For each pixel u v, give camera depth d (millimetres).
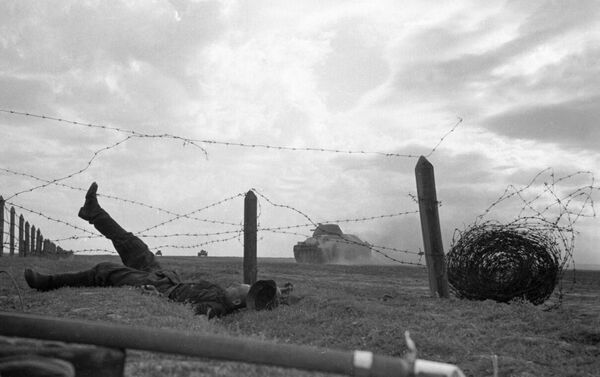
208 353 2938
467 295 13742
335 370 2770
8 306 9391
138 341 3012
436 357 7914
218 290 11000
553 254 13094
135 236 13172
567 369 7359
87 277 11695
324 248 46500
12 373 3006
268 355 2881
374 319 9938
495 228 13469
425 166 14758
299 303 11961
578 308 12711
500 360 7582
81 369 3080
